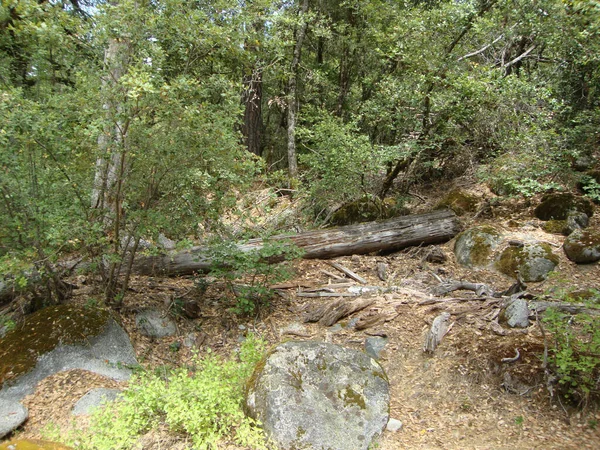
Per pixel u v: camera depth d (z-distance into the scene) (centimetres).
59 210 474
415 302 586
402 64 1046
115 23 464
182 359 533
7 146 444
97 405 411
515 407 405
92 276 586
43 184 488
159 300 610
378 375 432
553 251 672
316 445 364
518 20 812
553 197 775
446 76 822
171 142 478
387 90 875
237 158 544
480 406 416
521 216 802
